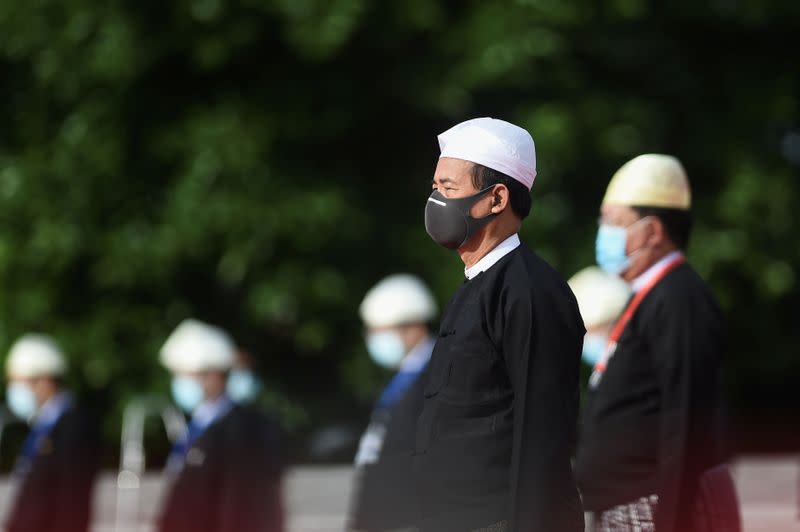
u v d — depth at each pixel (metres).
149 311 45.69
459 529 10.49
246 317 47.25
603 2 45.22
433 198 11.19
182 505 22.64
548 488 10.20
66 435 26.22
